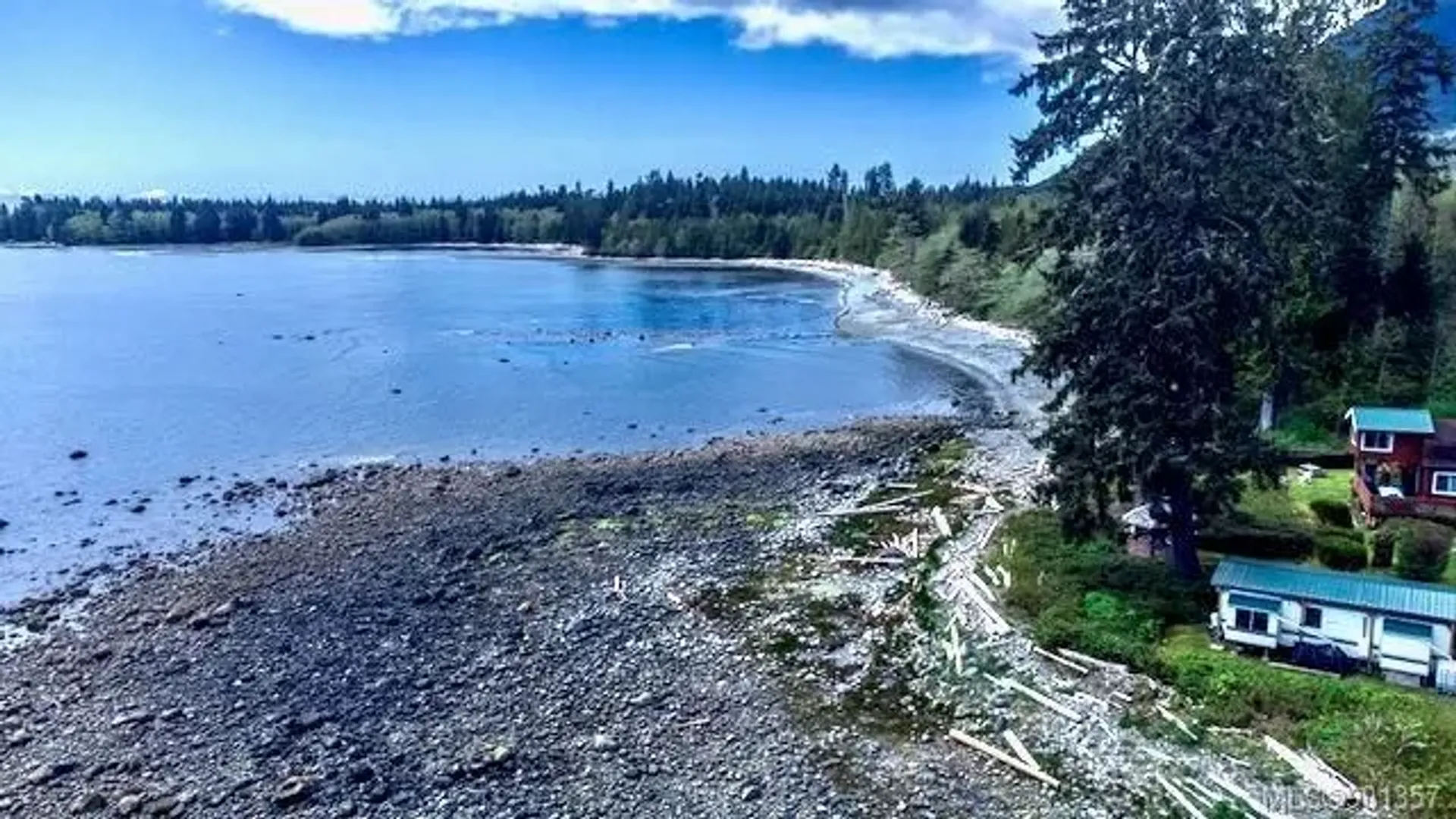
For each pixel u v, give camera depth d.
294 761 22.11
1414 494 31.56
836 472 44.34
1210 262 24.56
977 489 39.66
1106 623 26.23
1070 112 27.39
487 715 23.95
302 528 38.56
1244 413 40.00
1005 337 79.56
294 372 70.69
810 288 130.88
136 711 24.36
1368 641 23.53
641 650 27.19
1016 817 19.94
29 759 22.38
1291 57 34.19
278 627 29.16
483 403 61.66
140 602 31.59
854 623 28.42
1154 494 27.67
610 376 70.19
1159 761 21.16
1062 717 22.92
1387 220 46.09
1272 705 22.25
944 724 23.25
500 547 35.53
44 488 44.19
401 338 86.00
